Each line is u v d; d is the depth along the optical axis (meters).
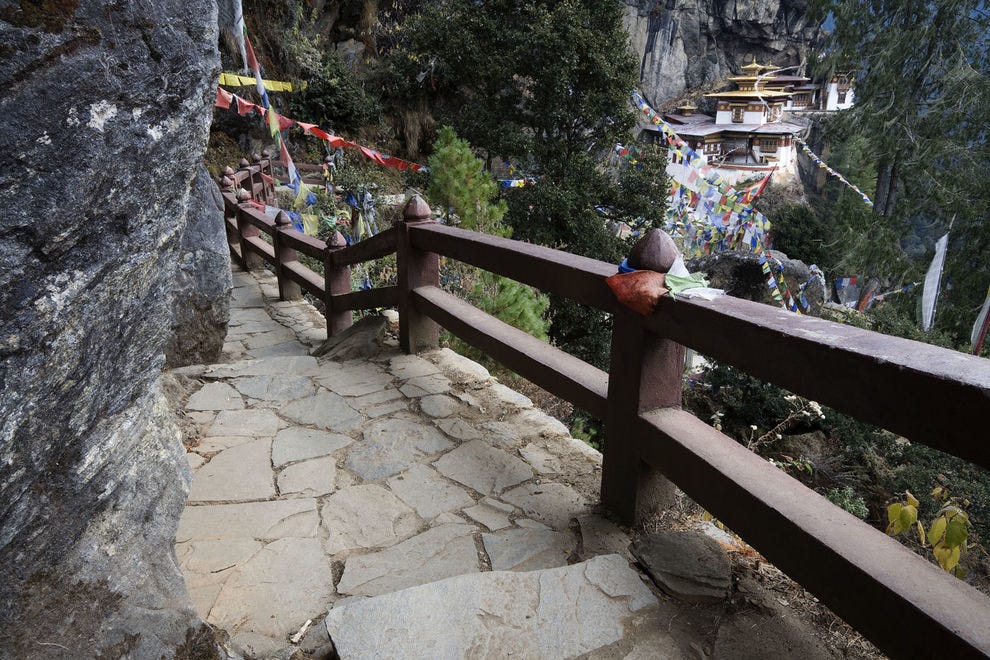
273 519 2.33
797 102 40.34
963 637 1.13
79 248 0.95
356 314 6.34
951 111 19.80
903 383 1.21
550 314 11.31
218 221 4.37
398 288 3.97
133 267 1.09
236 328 6.18
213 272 4.33
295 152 17.92
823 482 9.69
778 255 17.17
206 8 1.12
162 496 1.33
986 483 8.83
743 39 39.41
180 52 1.05
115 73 0.93
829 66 22.58
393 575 2.01
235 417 3.19
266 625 1.81
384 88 20.39
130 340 1.15
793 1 39.09
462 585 1.80
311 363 3.91
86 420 1.08
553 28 12.79
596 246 12.92
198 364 4.34
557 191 12.51
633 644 1.64
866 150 23.23
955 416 1.12
